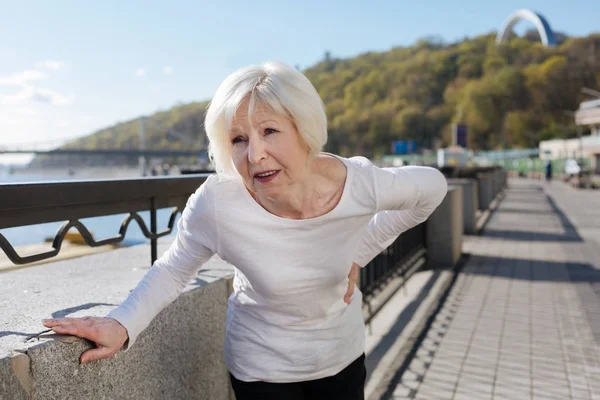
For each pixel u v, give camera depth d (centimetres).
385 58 15912
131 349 168
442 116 11288
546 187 2958
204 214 149
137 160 6981
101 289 204
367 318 444
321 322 163
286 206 147
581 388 341
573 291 591
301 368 162
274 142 137
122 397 164
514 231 1089
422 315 498
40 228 737
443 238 718
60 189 169
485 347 415
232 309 172
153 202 226
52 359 136
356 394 174
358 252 180
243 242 148
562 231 1086
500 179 2369
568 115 9444
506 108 9762
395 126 11481
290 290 152
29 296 191
